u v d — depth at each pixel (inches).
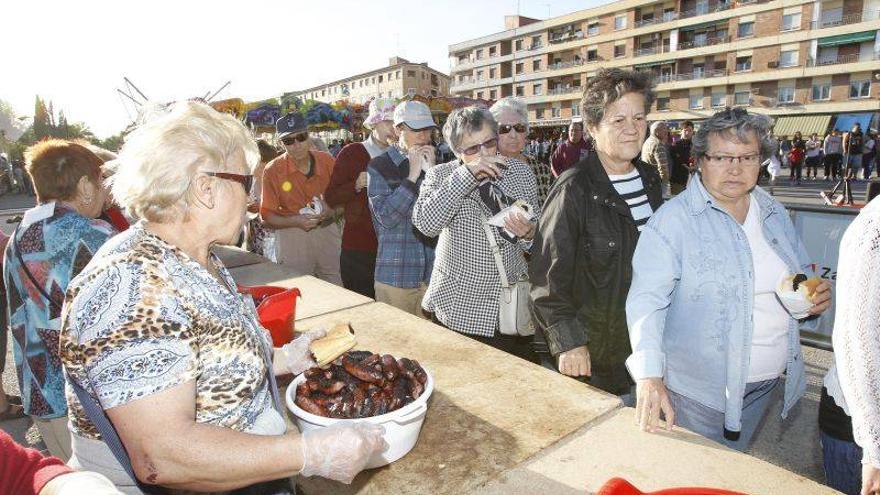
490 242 94.3
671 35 2084.2
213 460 34.1
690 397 68.9
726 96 1929.1
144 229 39.9
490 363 78.5
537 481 50.8
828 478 66.5
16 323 77.8
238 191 41.3
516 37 2706.7
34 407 77.5
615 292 75.9
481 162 88.2
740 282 64.1
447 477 51.8
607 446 56.5
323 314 104.3
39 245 73.9
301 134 160.7
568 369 74.0
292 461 36.1
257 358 41.1
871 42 1581.0
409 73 2832.2
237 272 143.6
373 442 39.0
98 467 42.8
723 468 52.1
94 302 34.7
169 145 37.9
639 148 75.1
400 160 118.1
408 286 120.9
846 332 52.6
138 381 33.5
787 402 71.0
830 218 151.6
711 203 65.1
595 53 2361.0
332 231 175.5
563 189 77.4
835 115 1670.8
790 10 1729.8
